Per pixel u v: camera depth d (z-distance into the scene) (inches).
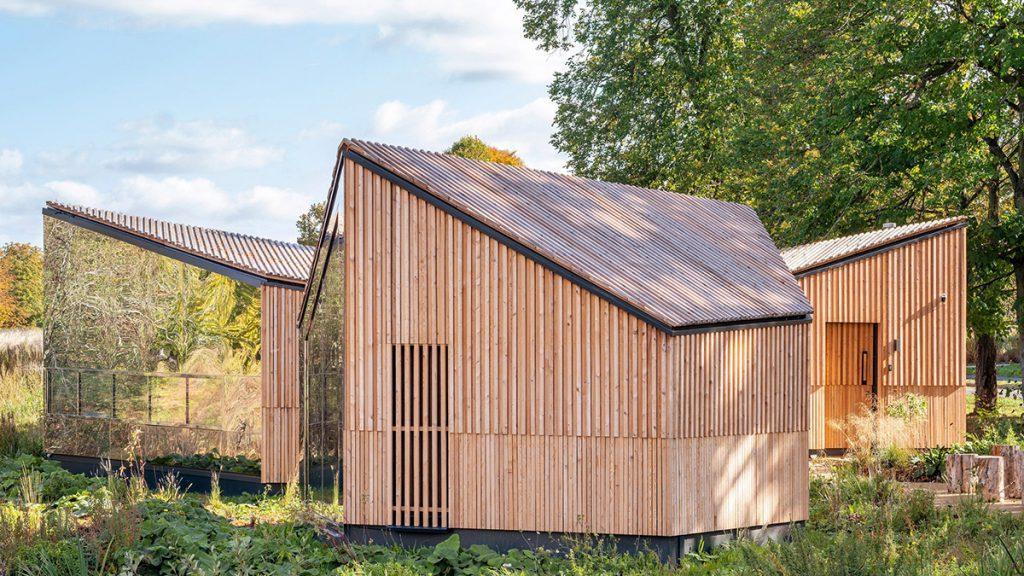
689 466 458.0
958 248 818.2
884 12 1002.1
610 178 1270.9
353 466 487.8
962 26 940.6
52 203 722.2
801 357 519.5
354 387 489.1
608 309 459.5
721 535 474.9
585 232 513.7
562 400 465.4
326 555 446.3
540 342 468.1
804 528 494.0
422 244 482.6
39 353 1175.0
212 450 659.4
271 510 584.4
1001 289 1067.9
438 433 481.7
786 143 1096.8
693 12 1198.3
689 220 604.7
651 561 439.5
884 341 805.2
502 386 471.8
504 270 472.4
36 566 353.1
